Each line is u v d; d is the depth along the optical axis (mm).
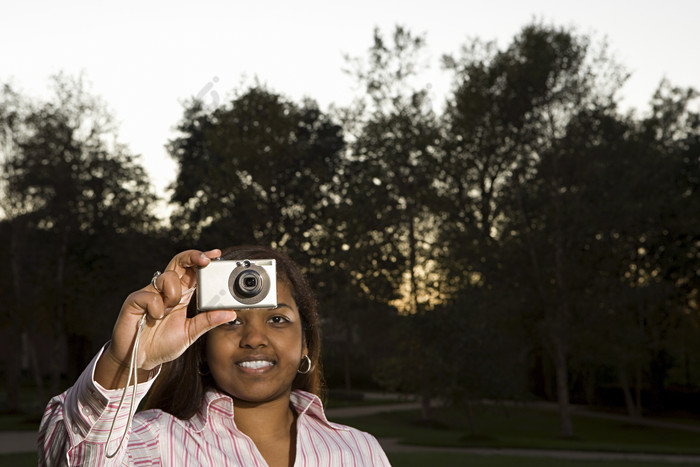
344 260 30906
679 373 53344
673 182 39031
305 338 2457
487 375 27359
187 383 2188
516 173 31797
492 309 29719
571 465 17734
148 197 34312
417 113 33969
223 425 2080
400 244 33031
